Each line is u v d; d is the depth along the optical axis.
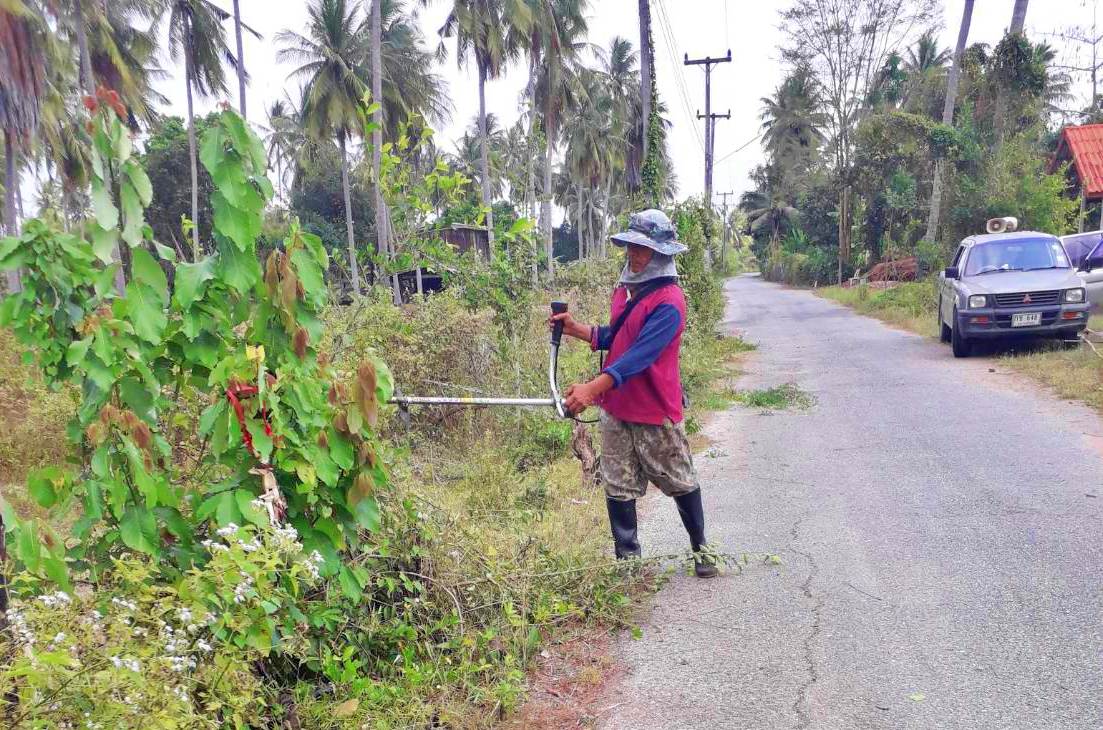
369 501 3.04
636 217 3.91
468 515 4.66
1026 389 9.09
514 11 33.28
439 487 5.65
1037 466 6.03
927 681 3.14
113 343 2.56
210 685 2.36
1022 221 21.98
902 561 4.34
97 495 2.53
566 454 6.88
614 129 51.75
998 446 6.71
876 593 3.95
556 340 3.97
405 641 3.26
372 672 3.14
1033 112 25.20
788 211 64.75
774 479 6.16
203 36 30.80
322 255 2.96
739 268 88.56
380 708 2.86
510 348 8.00
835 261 44.12
